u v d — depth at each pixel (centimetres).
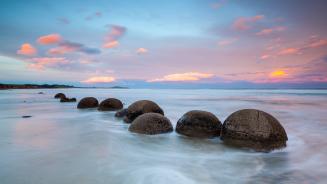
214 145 779
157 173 572
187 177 554
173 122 1300
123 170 587
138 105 1170
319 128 1136
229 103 2770
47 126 1159
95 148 766
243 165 627
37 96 4159
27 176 539
